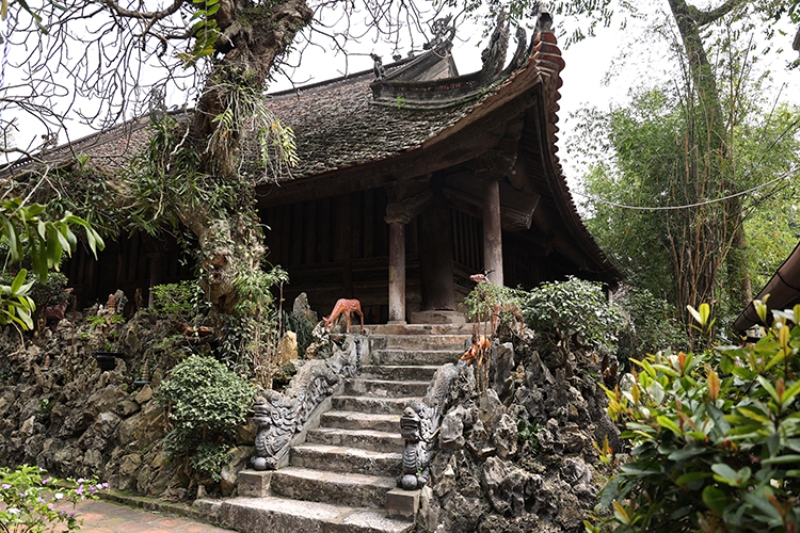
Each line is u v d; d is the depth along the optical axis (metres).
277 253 10.60
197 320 6.97
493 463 4.74
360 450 5.37
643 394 2.20
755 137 10.73
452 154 7.50
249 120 7.32
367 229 9.76
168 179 6.45
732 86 10.16
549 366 5.90
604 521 2.18
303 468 5.38
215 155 6.84
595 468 5.30
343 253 9.89
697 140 10.59
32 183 6.13
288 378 6.20
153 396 6.68
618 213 13.41
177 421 5.60
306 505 4.82
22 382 9.26
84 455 6.73
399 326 7.70
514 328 6.02
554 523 4.69
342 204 10.10
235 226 6.82
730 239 9.94
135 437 6.43
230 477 5.25
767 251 12.34
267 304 6.87
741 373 1.83
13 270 9.62
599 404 6.04
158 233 10.14
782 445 1.45
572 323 5.73
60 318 10.48
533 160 8.45
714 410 1.69
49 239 2.19
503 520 4.54
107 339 8.21
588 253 12.66
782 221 12.53
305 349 7.01
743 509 1.44
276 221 10.76
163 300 7.50
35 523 3.52
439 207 9.07
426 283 8.96
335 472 5.21
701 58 10.91
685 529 1.82
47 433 7.71
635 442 2.24
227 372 5.78
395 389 6.24
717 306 10.34
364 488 4.74
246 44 7.17
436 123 8.36
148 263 12.06
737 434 1.54
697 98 10.80
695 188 10.21
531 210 9.30
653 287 12.17
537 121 7.30
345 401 6.19
